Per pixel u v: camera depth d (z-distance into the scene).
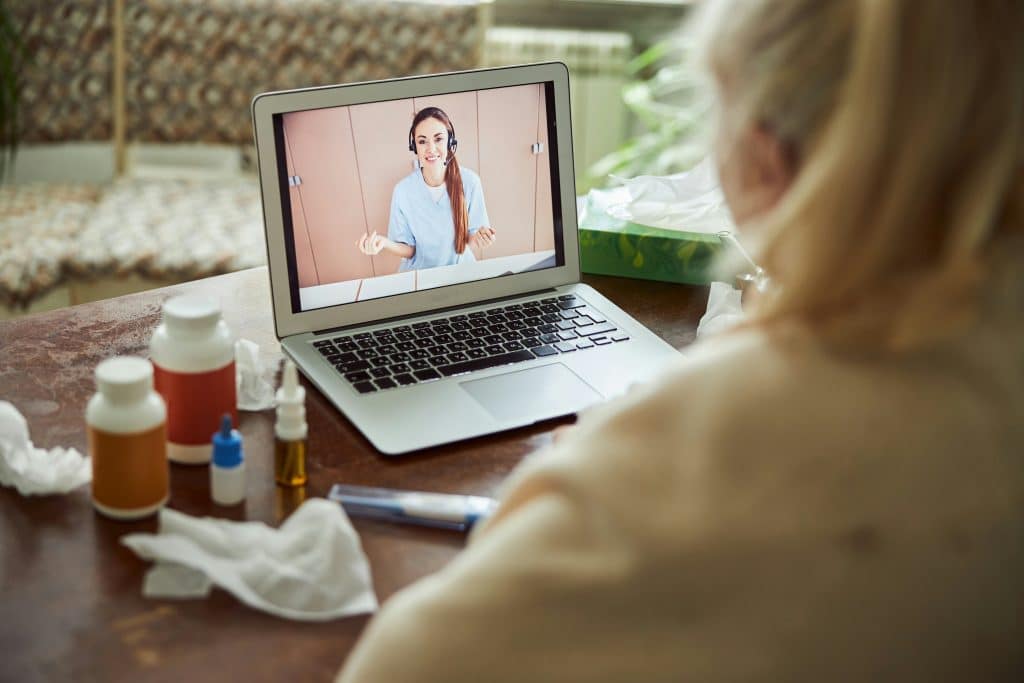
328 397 1.00
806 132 0.49
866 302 0.48
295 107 1.04
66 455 0.88
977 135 0.46
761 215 0.54
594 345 1.12
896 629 0.47
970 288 0.47
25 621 0.72
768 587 0.46
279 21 2.63
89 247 2.22
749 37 0.49
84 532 0.81
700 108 0.57
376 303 1.12
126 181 2.64
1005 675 0.50
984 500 0.47
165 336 0.88
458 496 0.87
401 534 0.83
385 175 1.10
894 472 0.46
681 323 1.21
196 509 0.85
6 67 2.50
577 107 3.05
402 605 0.51
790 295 0.49
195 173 2.77
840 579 0.46
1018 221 0.49
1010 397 0.48
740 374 0.48
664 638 0.46
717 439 0.47
